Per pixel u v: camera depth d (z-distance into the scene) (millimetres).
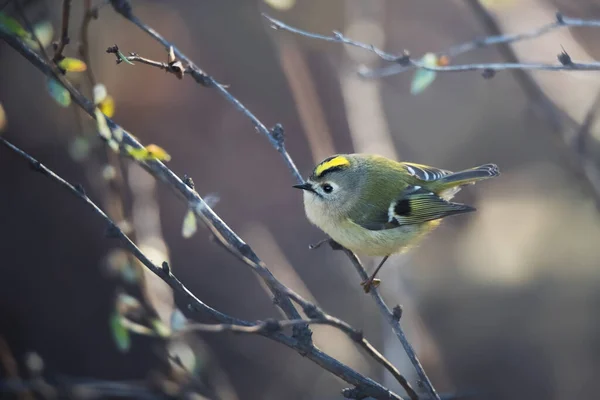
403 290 8383
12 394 7578
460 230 12719
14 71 11844
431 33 14000
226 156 13258
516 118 13766
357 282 10719
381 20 11945
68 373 11352
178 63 4637
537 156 13305
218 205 12844
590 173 8156
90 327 11719
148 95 13039
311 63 13188
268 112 13594
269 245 10023
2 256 11781
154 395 7426
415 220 7066
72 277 11969
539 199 12648
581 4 11344
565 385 11016
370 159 7312
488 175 7434
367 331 11195
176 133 13133
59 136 11984
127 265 6195
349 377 4434
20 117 11906
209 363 8016
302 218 12984
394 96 14133
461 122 14047
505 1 7094
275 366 11562
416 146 13898
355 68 9555
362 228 6914
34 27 5332
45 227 12062
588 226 11992
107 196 6738
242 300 12094
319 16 12430
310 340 4383
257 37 13734
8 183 11984
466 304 11641
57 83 4633
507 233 12391
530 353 11234
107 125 4590
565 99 9242
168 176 4590
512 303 11578
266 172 13258
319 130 8539
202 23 13664
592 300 11438
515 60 8234
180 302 8516
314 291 12094
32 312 11633
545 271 11805
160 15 13484
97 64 12102
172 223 12406
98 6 5027
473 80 14156
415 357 4863
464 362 11125
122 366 11367
